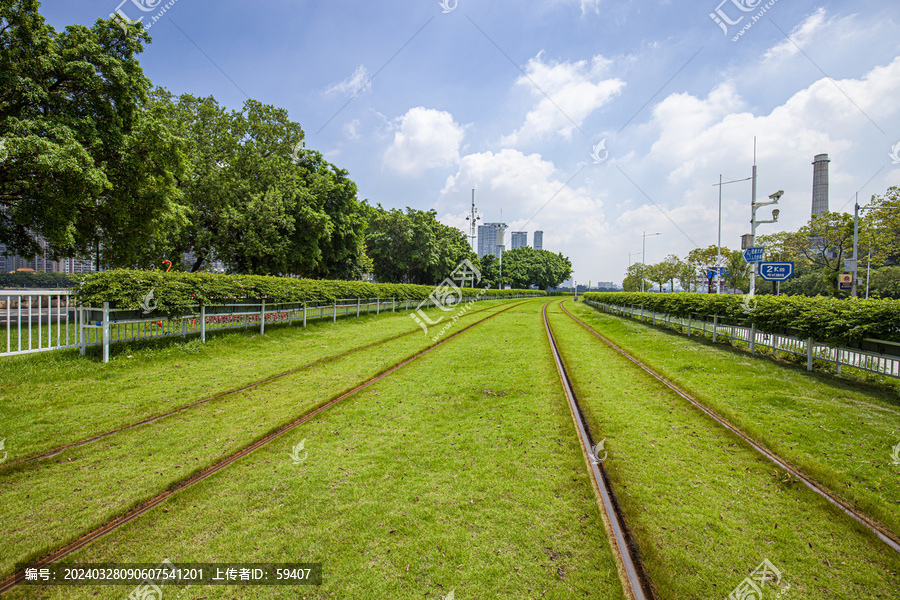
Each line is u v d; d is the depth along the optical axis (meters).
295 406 5.47
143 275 8.20
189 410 5.23
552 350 10.16
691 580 2.29
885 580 2.31
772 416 5.11
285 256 24.22
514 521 2.87
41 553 2.50
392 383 6.81
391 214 44.94
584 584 2.28
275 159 25.23
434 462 3.82
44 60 11.11
